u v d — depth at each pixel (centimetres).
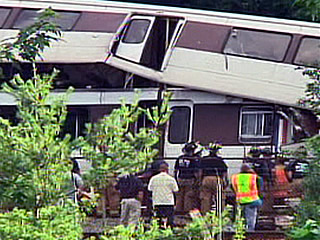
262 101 5428
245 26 5597
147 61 5525
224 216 2759
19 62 2658
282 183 3662
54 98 2547
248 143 5369
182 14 5638
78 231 2419
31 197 2392
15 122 2491
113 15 5603
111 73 5456
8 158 2378
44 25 2614
